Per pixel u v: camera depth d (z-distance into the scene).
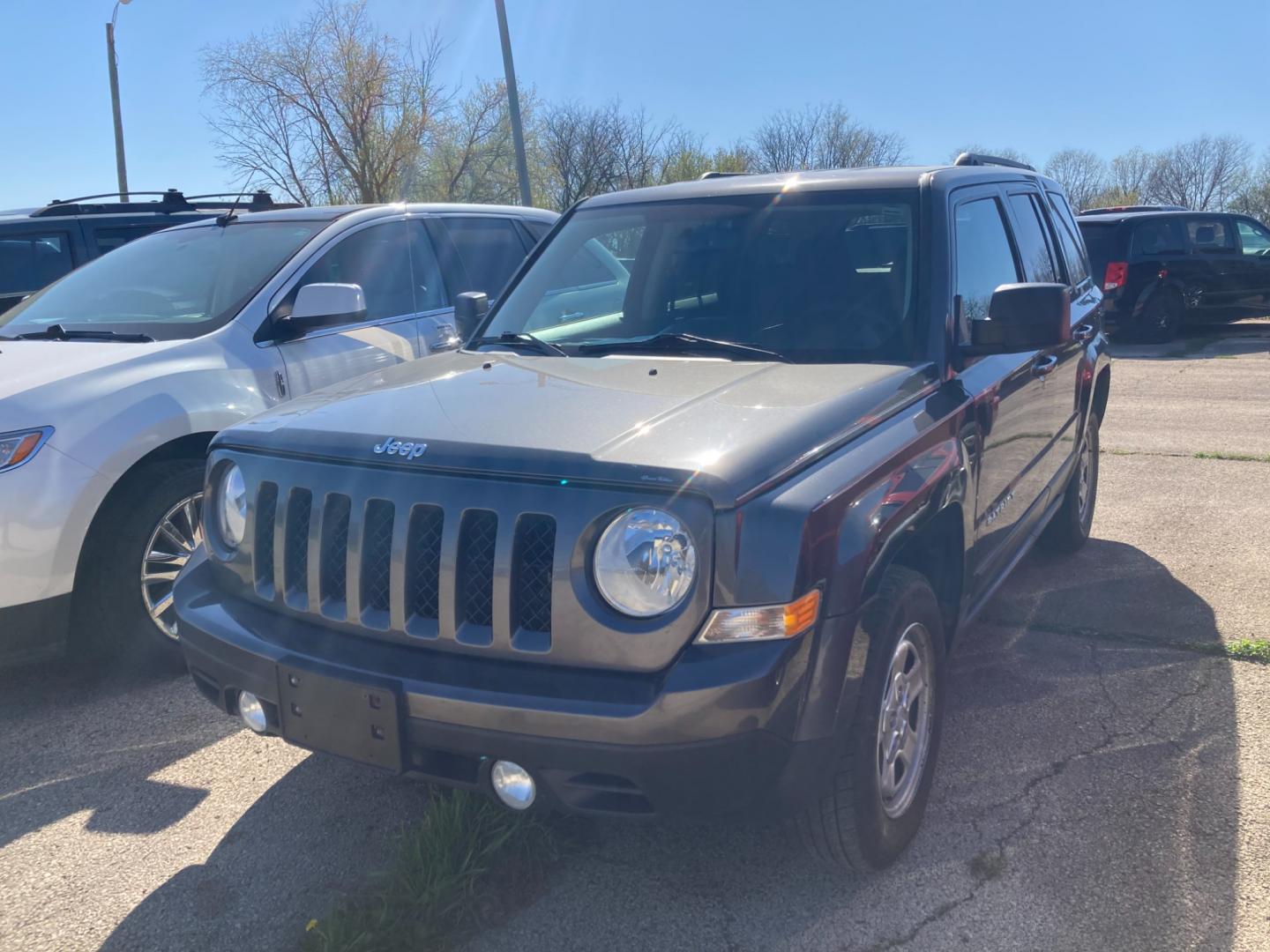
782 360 3.32
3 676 4.47
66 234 8.27
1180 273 15.41
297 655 2.67
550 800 2.45
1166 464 7.76
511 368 3.31
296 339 4.97
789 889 2.87
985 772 3.45
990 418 3.51
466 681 2.45
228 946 2.71
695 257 3.78
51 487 3.88
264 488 2.89
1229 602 4.91
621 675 2.38
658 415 2.68
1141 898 2.78
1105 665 4.27
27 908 2.88
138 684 4.36
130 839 3.21
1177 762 3.47
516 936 2.69
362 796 3.42
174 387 4.33
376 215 5.75
